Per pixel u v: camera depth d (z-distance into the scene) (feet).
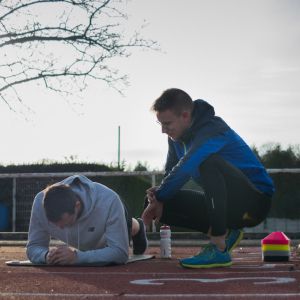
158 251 24.03
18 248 29.78
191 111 15.23
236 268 14.97
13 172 47.19
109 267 15.70
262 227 36.86
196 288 11.42
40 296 10.77
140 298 10.34
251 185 15.57
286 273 13.78
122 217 16.24
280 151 55.72
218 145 15.01
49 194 14.88
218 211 14.82
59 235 16.52
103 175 37.40
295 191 36.86
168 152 17.01
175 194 16.16
